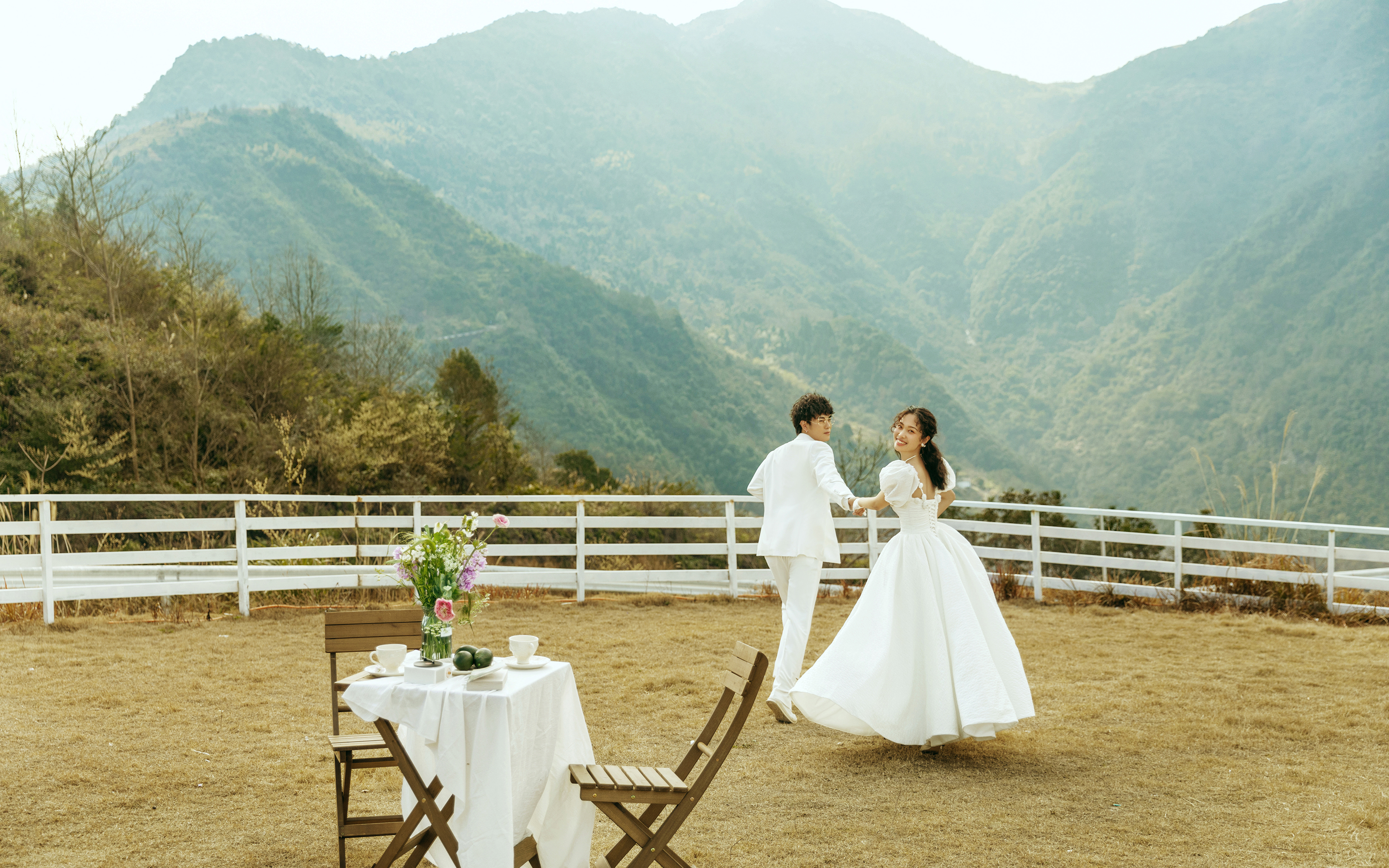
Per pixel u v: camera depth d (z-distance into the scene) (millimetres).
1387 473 135250
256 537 13359
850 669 4828
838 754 4980
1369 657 7141
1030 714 4781
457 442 19438
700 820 3984
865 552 11047
